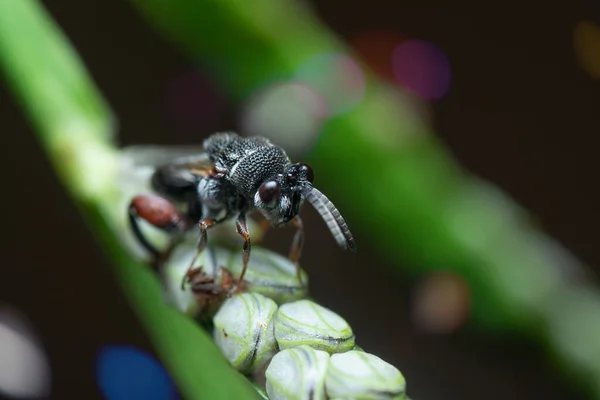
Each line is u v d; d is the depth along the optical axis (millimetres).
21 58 61
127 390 84
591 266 107
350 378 48
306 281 55
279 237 96
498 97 114
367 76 81
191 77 107
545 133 113
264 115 78
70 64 61
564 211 109
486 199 80
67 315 94
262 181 57
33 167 101
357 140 77
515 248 78
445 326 80
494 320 78
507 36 118
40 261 97
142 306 56
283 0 78
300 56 78
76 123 61
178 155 62
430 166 80
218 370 54
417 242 79
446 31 116
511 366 90
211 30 76
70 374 90
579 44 107
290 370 49
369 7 116
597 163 112
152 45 108
